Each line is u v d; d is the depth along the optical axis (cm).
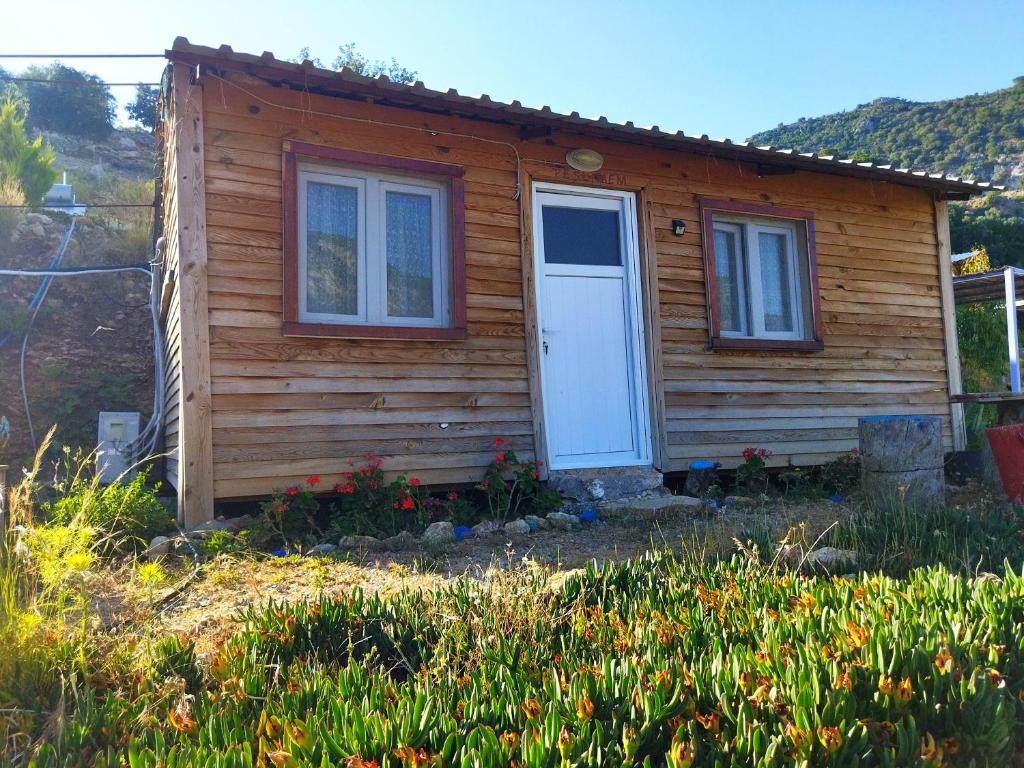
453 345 710
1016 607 290
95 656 283
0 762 213
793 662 233
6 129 1420
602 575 368
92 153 2616
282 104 655
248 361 628
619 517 667
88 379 1077
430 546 564
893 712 215
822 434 884
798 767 184
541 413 739
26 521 315
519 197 750
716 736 208
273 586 465
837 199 925
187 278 609
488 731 198
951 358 978
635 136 748
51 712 246
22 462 923
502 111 686
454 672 271
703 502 694
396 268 704
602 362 788
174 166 690
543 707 221
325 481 645
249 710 242
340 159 671
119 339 1170
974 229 2652
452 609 326
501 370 729
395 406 680
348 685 245
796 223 906
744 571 380
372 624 325
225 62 593
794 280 904
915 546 473
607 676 234
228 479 612
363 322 682
